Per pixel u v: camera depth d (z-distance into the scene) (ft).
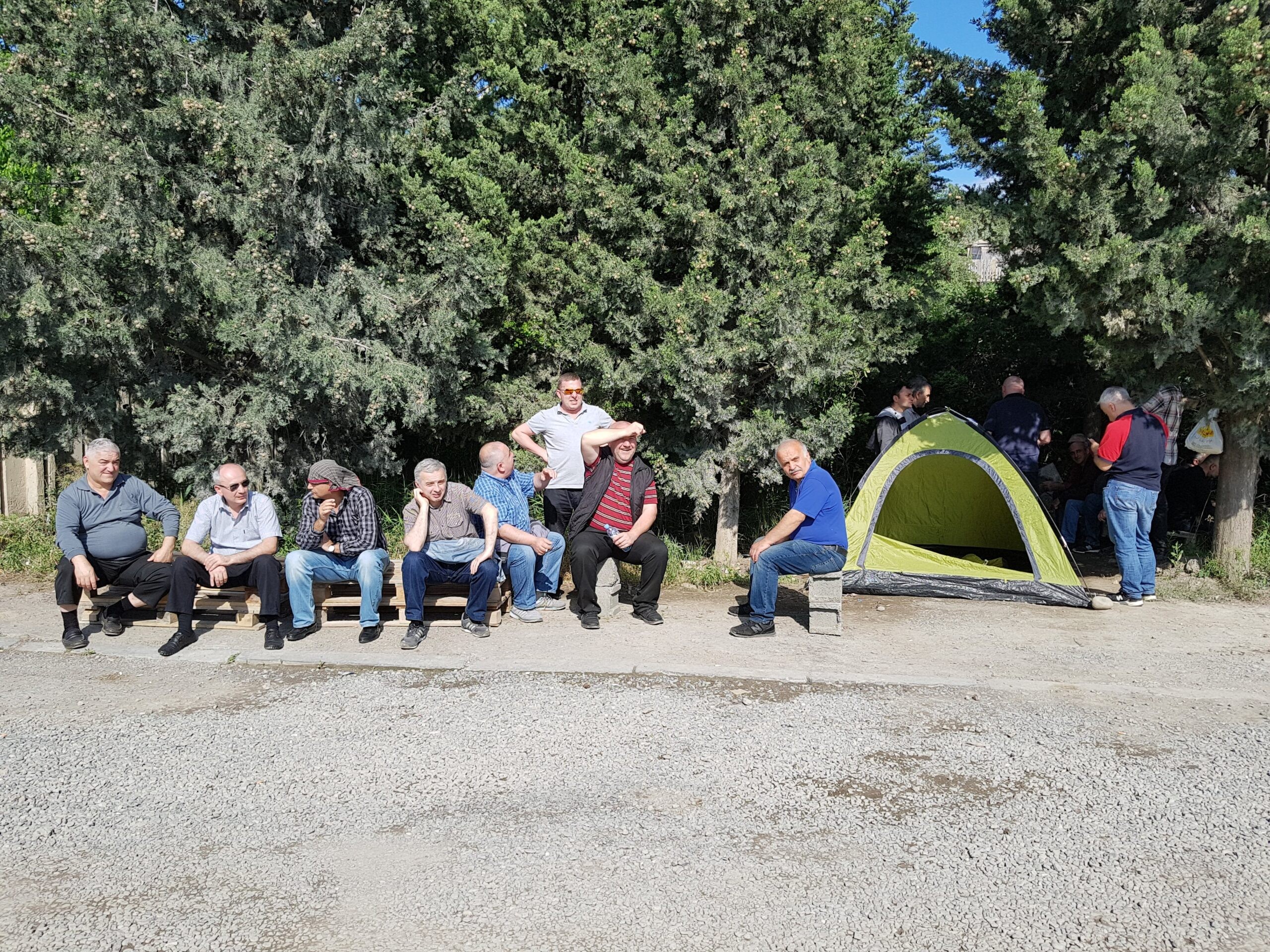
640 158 28.22
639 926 10.00
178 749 14.69
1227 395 25.18
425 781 13.53
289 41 25.88
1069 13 26.81
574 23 29.86
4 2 24.48
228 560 20.17
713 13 26.66
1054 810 12.64
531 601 22.50
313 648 20.12
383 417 27.07
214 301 25.75
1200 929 9.95
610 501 22.35
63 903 10.48
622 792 13.17
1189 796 13.03
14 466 30.68
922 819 12.39
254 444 27.50
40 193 31.73
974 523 31.30
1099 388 35.40
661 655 19.75
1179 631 22.11
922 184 29.50
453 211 27.12
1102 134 22.77
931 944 9.69
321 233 26.32
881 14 29.17
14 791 13.16
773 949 9.61
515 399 28.99
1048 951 9.59
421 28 29.43
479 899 10.50
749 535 32.04
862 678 18.21
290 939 9.80
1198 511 32.60
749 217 26.45
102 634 21.07
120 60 23.85
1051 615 23.65
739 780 13.56
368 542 20.99
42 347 24.66
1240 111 22.26
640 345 27.99
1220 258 24.00
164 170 24.80
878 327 28.04
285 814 12.56
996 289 36.40
